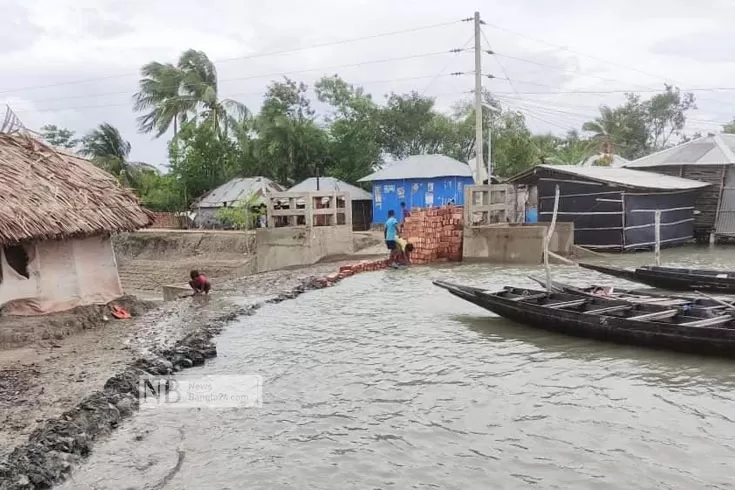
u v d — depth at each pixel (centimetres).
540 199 2545
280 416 824
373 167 4466
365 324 1320
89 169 1628
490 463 679
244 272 2891
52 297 1427
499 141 4272
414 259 2280
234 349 1156
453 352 1084
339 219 2584
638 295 1295
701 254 2397
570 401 846
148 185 4528
